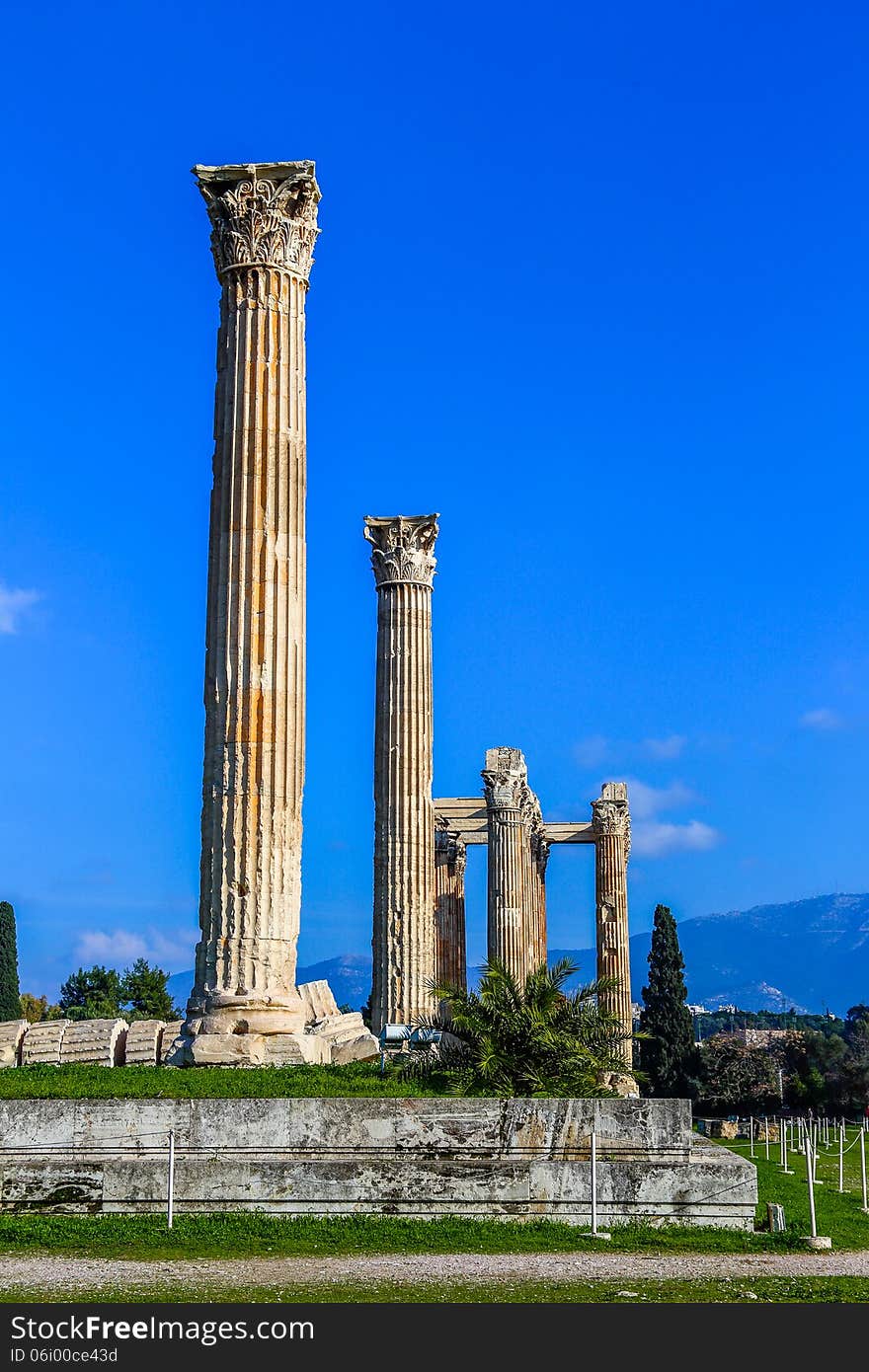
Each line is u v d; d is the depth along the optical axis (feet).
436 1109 72.49
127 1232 65.57
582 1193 70.90
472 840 212.43
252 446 88.02
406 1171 70.54
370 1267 59.41
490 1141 72.28
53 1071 82.94
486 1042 83.71
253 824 84.58
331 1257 62.13
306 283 92.27
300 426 90.07
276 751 85.46
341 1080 78.84
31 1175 69.15
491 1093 80.89
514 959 177.78
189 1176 69.77
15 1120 71.36
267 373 89.10
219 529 87.97
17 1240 64.34
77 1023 98.94
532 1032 85.05
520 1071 84.38
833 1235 74.43
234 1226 67.05
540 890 219.82
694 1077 339.57
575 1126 72.74
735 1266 62.85
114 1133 71.31
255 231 90.33
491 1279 57.16
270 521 87.51
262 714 85.46
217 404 90.17
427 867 128.06
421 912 126.93
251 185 90.68
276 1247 63.77
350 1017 105.40
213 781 85.66
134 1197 69.15
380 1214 69.82
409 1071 82.69
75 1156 70.85
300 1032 84.38
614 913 223.10
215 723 86.07
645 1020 339.98
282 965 84.23
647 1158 72.69
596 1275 58.95
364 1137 71.82
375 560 133.59
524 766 184.24
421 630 132.05
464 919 214.69
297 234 91.45
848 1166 149.59
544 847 223.92
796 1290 56.75
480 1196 70.49
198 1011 83.82
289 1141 71.56
